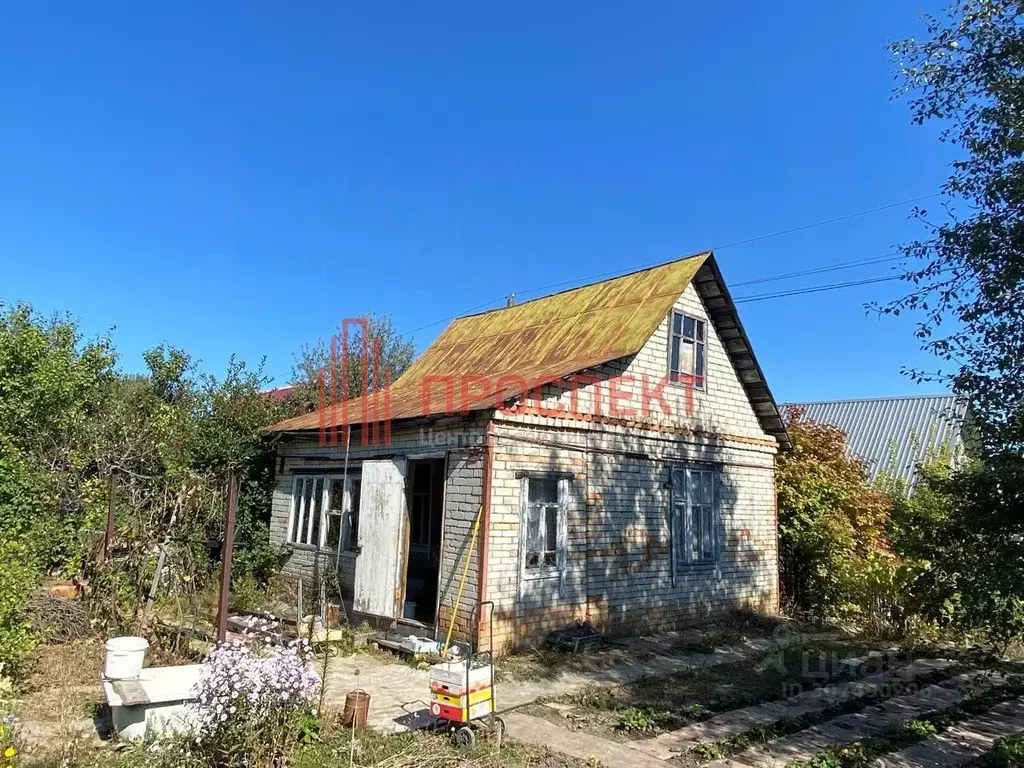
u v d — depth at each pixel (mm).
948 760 6754
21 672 7621
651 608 12453
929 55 7719
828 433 18078
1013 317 7184
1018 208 7211
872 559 14195
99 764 5457
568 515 11219
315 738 6086
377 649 10156
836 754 6664
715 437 14336
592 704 8102
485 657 8180
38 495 12109
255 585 13477
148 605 9297
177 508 10516
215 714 5328
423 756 5828
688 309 14227
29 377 14312
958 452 13148
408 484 11516
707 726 7477
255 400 16672
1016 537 7109
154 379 21656
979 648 10016
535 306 16656
